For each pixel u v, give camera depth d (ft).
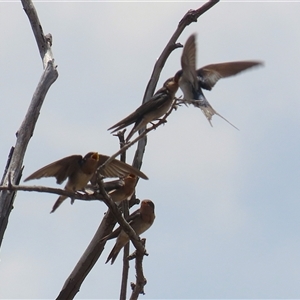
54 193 40.93
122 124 47.52
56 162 41.63
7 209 52.21
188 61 44.70
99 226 56.70
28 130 55.83
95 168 42.57
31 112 56.59
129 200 56.80
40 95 57.57
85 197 41.81
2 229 52.03
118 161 43.14
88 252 56.44
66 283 57.00
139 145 59.00
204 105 47.85
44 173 41.88
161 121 44.27
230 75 49.88
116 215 43.96
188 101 47.26
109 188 51.16
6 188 39.65
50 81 58.65
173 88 48.26
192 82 47.83
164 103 48.03
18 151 54.75
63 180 42.75
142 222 54.19
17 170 54.13
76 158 42.27
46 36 61.77
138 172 43.50
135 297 48.21
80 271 56.65
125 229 45.21
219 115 47.73
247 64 49.83
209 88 49.55
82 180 42.75
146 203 54.03
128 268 54.24
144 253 47.09
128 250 54.54
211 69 49.96
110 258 52.65
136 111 47.83
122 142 52.21
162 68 61.62
